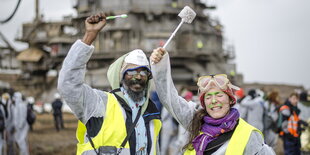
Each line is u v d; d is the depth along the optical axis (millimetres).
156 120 4766
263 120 11195
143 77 4566
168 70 4535
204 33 47094
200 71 47281
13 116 12273
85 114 4352
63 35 49125
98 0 46969
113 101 4504
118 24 45531
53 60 50500
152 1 46156
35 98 52344
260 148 4242
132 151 4453
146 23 46594
